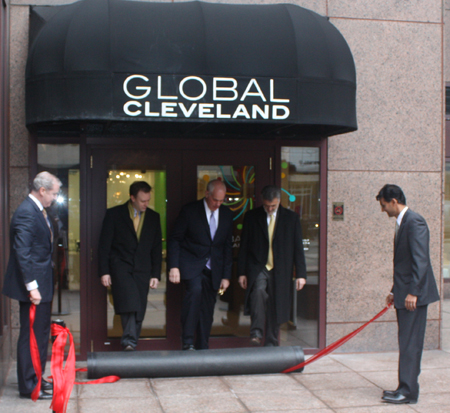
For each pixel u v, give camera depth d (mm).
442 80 5738
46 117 4344
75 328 5223
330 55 4699
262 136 5488
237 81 4492
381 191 4270
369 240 5637
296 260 5086
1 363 4207
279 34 4633
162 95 4387
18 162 5066
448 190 9031
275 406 4043
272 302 5078
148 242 4941
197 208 5035
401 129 5668
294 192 5551
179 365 4621
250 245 5066
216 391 4348
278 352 4816
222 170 5457
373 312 5656
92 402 4055
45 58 4367
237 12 4730
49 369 4828
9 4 5031
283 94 4562
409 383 4117
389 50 5617
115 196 5262
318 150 5559
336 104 4684
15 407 3889
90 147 5199
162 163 5352
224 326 5559
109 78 4301
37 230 3979
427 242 4062
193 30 4504
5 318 4812
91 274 5207
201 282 5004
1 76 4652
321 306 5562
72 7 4652
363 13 5559
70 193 5195
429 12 5684
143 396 4203
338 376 4805
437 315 5797
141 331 5383
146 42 4398
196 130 5316
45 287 4059
